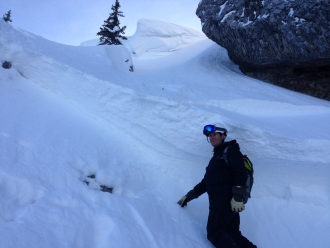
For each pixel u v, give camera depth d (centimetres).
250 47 924
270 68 980
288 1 727
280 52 822
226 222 234
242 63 1099
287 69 935
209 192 254
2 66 459
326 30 656
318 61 793
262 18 797
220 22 973
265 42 845
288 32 748
